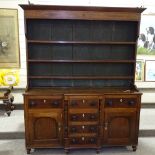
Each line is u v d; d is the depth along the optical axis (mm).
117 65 3066
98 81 3104
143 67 4336
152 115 3680
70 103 2686
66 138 2785
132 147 2932
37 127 2752
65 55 2990
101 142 2842
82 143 2824
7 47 4129
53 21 2887
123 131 2844
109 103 2725
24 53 4176
